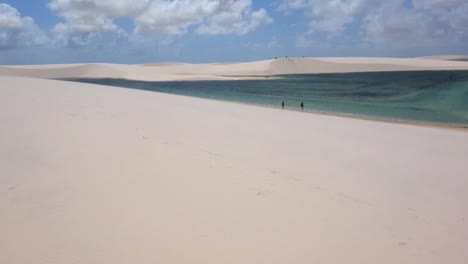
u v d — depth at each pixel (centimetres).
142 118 852
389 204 443
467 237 375
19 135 625
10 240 318
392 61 12069
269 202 414
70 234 329
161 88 5094
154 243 321
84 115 819
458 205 464
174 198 409
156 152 566
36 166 488
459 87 4250
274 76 8256
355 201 440
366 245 341
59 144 583
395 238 359
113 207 382
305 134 875
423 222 401
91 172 474
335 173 548
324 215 393
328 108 2567
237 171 507
